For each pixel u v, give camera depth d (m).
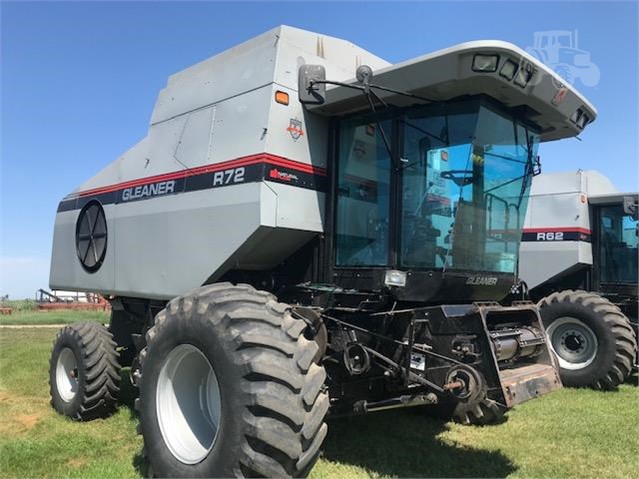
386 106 4.26
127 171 6.00
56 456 4.66
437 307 3.99
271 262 5.02
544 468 4.48
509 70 3.91
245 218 4.49
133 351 6.65
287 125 4.60
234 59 4.97
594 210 10.14
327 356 4.44
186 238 5.05
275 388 3.21
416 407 5.90
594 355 7.89
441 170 4.28
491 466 4.48
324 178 4.85
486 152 4.34
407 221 4.37
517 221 4.89
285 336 3.43
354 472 4.24
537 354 4.61
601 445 5.06
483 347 3.90
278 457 3.14
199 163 5.03
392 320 4.33
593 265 10.07
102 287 6.19
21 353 10.52
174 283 5.14
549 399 7.03
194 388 3.98
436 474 4.28
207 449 3.64
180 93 5.50
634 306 9.53
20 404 6.56
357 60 5.37
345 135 4.82
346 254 4.68
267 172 4.42
